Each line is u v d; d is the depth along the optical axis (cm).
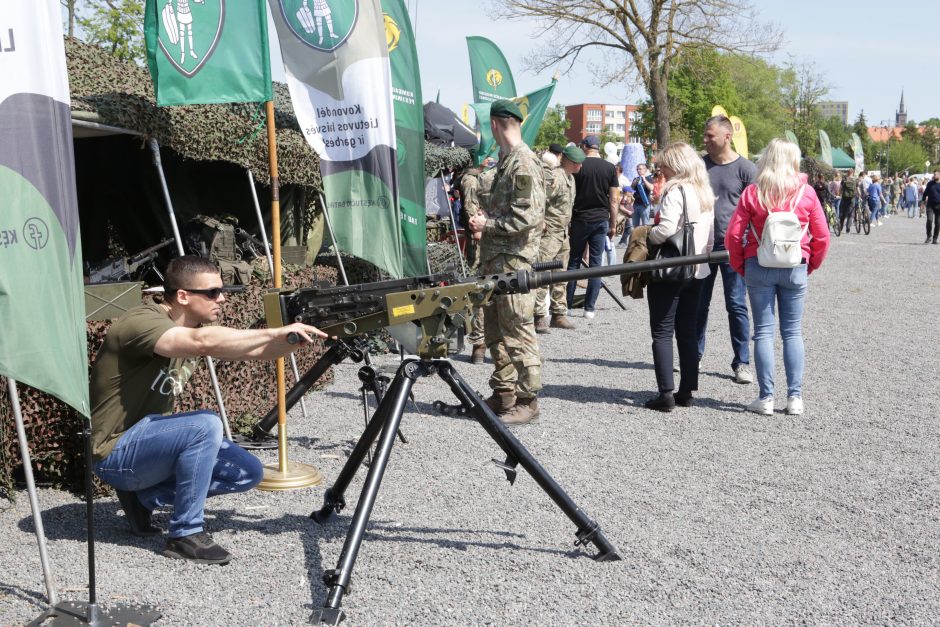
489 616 355
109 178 780
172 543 407
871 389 795
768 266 666
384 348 945
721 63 3466
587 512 478
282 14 522
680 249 661
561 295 1124
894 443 624
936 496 514
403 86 623
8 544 423
